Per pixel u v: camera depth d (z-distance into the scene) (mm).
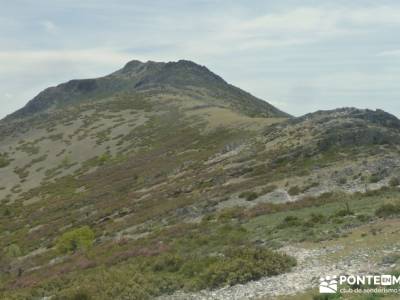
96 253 42875
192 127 112312
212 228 39875
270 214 40688
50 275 39312
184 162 79250
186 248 34625
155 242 40375
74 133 138125
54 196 88312
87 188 86938
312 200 42344
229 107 154375
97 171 99688
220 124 105250
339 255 25062
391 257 22375
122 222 54906
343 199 40656
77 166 110562
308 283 21797
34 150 130875
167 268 30172
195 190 58562
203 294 24172
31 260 51438
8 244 64000
